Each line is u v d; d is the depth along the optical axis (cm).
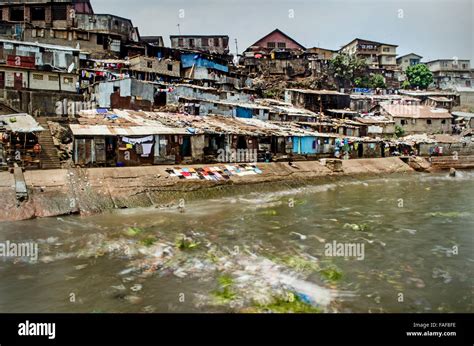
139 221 2009
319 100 6109
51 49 3672
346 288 1227
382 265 1434
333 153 4494
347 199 2830
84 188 2342
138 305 1102
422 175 4534
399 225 2031
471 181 4022
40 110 3494
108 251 1541
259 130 3966
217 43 7156
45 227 1845
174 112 4269
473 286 1246
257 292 1184
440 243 1709
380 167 4534
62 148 2862
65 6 5206
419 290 1216
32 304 1105
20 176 2289
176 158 3138
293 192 3086
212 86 5706
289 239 1759
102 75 4309
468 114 6794
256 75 7000
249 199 2723
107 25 5566
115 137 2836
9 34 4819
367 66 7769
